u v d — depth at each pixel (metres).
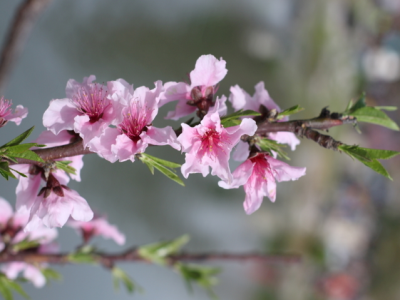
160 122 1.34
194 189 1.89
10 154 0.44
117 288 0.56
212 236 1.89
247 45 1.87
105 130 0.45
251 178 0.47
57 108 0.46
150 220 1.76
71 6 1.58
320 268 2.00
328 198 2.09
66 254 0.54
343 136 2.03
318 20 2.08
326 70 2.07
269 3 1.98
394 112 2.22
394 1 2.27
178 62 1.76
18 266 0.54
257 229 1.96
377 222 2.15
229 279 1.84
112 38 1.66
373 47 2.27
